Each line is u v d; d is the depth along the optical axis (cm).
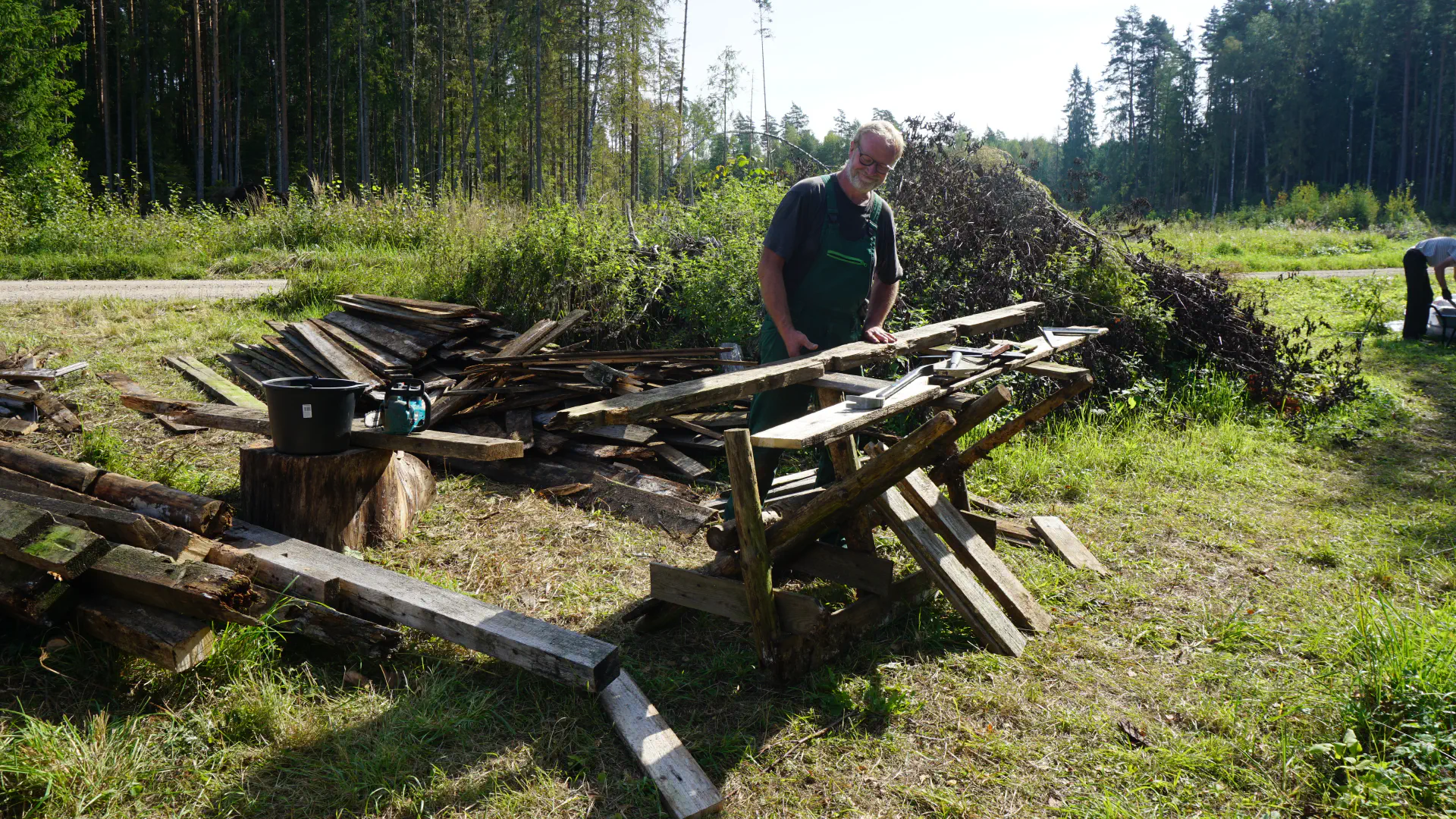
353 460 427
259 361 770
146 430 626
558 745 283
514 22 4688
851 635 351
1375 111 6612
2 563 305
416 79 4425
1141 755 285
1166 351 826
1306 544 481
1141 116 8319
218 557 361
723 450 584
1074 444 637
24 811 240
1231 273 1242
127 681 298
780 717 306
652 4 4025
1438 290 1625
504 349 671
